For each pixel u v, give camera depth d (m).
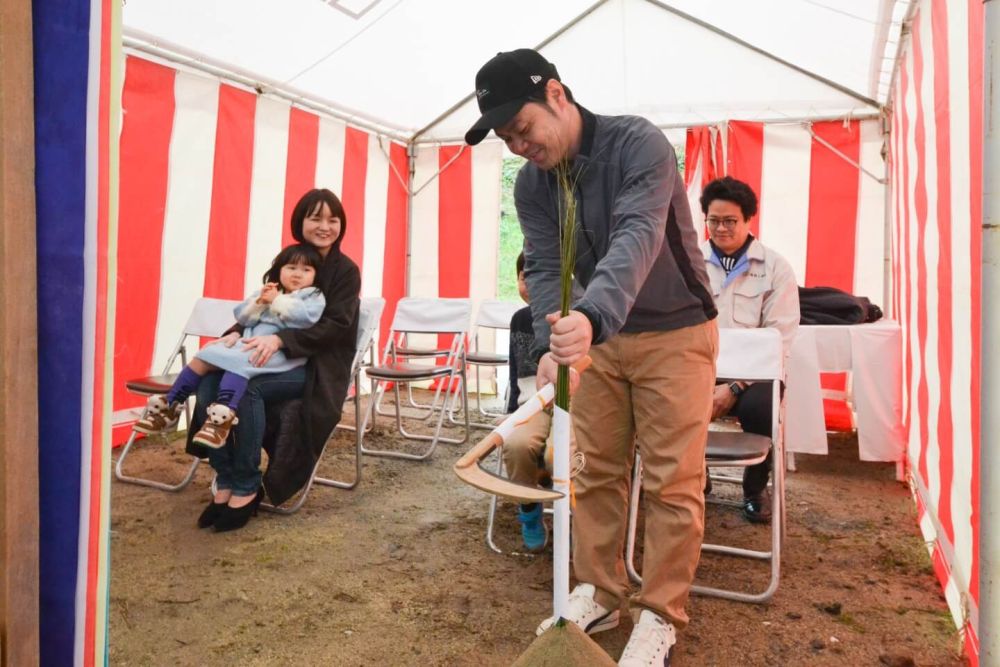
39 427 1.13
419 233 6.32
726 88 5.29
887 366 3.67
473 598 2.29
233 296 4.72
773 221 5.23
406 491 3.48
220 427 2.73
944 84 2.37
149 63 4.07
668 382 1.75
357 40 4.61
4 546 1.06
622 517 1.98
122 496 3.27
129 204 4.01
